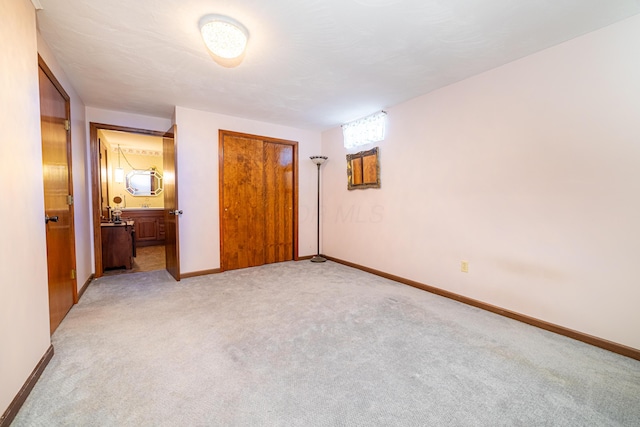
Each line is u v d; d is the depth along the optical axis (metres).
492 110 2.43
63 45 2.03
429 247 3.01
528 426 1.21
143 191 6.29
